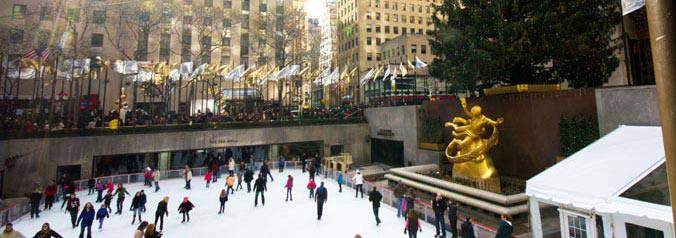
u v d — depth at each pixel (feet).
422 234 39.81
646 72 44.50
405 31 228.84
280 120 95.91
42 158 71.56
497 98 63.52
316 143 101.40
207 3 176.45
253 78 112.16
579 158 34.24
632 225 25.99
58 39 120.47
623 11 19.01
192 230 42.63
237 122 91.45
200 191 64.64
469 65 61.77
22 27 122.42
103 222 45.88
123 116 92.17
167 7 136.46
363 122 103.40
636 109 38.88
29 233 42.22
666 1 4.54
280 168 83.92
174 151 85.46
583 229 28.63
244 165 78.23
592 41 56.95
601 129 43.19
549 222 37.99
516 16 59.82
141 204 45.98
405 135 87.40
